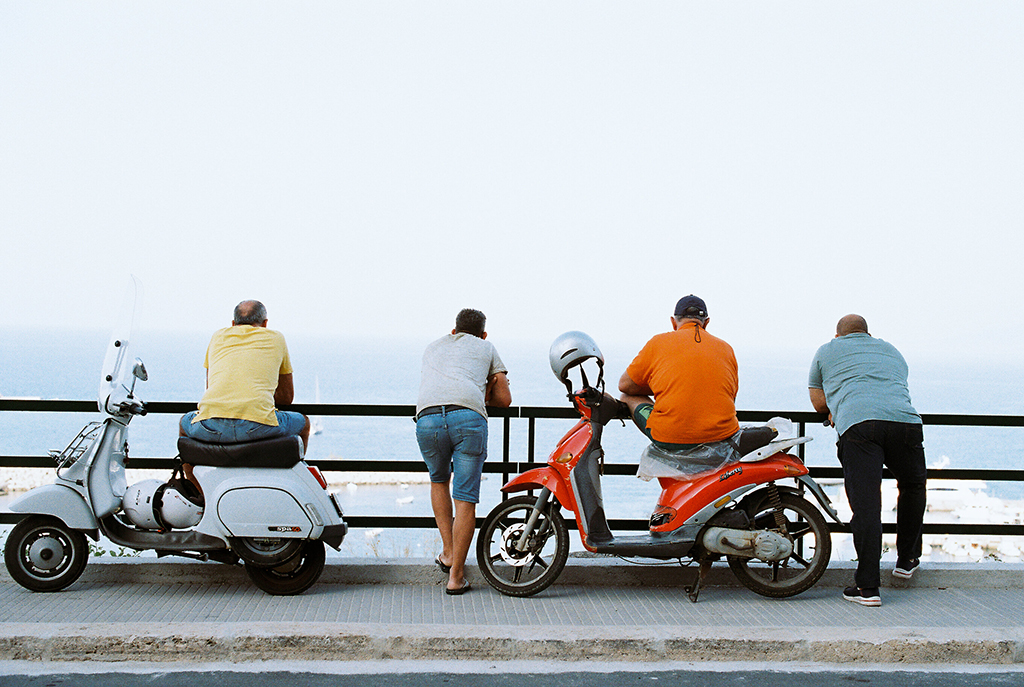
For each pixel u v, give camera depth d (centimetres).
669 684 409
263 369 526
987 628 460
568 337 541
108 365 531
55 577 516
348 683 404
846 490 537
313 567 520
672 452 532
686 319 550
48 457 557
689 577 560
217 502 505
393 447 6175
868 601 518
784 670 430
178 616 478
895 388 537
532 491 545
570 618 486
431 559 568
